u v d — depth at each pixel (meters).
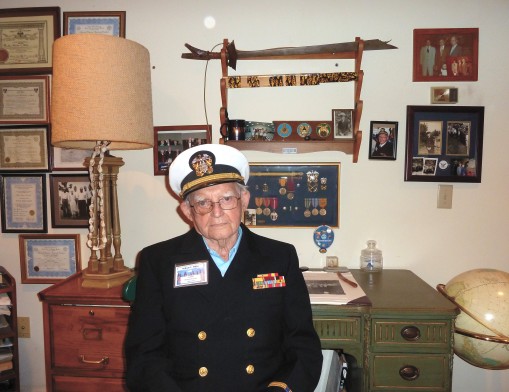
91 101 1.35
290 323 1.12
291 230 1.90
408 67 1.82
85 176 1.92
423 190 1.86
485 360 1.46
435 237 1.87
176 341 1.05
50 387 1.47
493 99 1.81
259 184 1.89
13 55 1.91
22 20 1.90
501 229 1.84
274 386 1.00
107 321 1.44
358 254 1.89
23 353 2.02
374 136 1.84
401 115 1.84
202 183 1.05
